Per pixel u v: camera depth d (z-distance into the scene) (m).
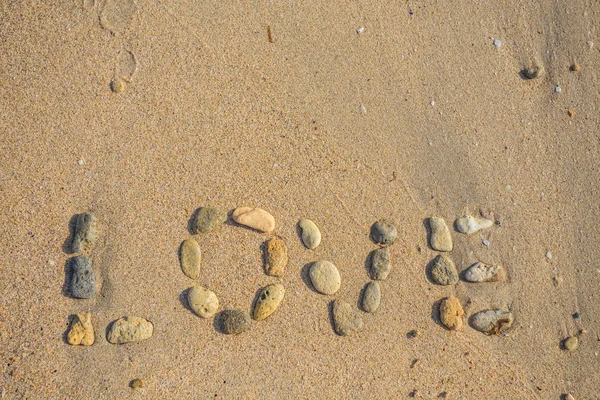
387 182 0.86
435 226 0.86
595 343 0.88
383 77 0.87
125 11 0.84
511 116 0.88
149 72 0.84
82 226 0.82
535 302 0.87
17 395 0.81
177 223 0.84
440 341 0.86
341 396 0.84
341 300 0.85
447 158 0.87
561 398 0.87
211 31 0.85
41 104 0.83
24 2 0.83
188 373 0.83
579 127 0.89
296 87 0.86
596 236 0.88
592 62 0.89
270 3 0.86
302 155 0.85
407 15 0.87
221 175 0.85
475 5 0.88
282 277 0.85
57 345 0.82
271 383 0.84
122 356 0.83
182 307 0.84
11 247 0.82
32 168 0.83
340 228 0.85
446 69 0.87
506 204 0.88
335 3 0.86
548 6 0.89
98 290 0.83
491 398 0.86
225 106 0.85
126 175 0.84
